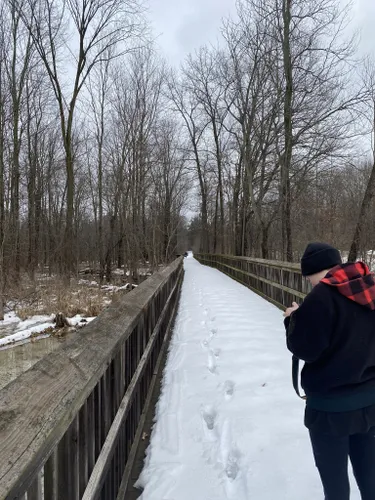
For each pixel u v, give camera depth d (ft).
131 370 9.77
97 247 90.68
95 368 5.51
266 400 11.69
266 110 53.67
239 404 11.46
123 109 64.34
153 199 73.92
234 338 18.45
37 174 78.38
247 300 30.68
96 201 95.86
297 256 61.46
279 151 50.39
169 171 86.17
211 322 22.65
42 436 3.54
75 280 55.01
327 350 5.67
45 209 84.74
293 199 44.50
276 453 8.90
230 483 8.15
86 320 35.06
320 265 6.05
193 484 8.13
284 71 43.14
